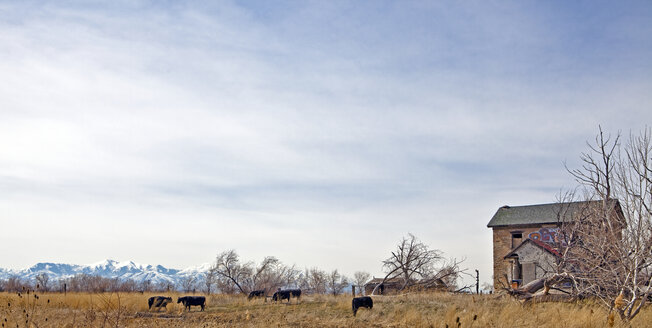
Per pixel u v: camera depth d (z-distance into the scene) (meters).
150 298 32.97
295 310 32.06
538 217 61.50
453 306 26.92
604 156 22.78
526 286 29.59
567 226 27.31
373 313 28.77
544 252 47.03
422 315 26.58
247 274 75.19
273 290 71.31
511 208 65.56
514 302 27.91
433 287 55.47
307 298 44.88
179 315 30.05
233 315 29.97
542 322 22.53
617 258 21.53
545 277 29.12
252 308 35.50
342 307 33.69
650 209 20.92
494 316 24.19
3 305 27.94
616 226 22.80
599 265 23.05
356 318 27.31
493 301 31.19
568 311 23.56
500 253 63.06
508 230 62.91
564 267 27.28
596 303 25.80
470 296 37.34
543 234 59.69
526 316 23.92
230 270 74.50
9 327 19.91
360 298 30.56
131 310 30.62
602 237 22.70
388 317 27.30
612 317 19.23
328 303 38.06
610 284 22.59
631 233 21.12
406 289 54.97
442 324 22.38
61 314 26.41
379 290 58.78
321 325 24.81
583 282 26.31
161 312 32.06
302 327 24.08
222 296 50.78
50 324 21.22
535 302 27.52
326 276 85.19
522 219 62.41
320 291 81.69
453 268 53.75
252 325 24.09
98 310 26.69
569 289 29.44
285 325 24.62
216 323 24.77
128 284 78.06
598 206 23.31
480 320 22.59
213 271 74.06
